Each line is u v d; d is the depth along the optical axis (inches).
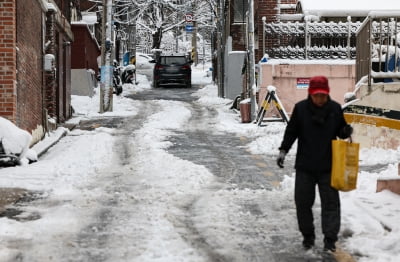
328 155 538.6
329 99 548.4
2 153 975.0
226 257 523.8
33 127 1238.9
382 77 1098.1
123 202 741.3
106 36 2046.0
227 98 2433.6
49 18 1480.1
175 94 2743.6
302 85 1616.6
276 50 1672.0
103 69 2028.8
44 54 1389.0
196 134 1449.3
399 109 1079.6
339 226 536.1
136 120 1769.2
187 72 3129.9
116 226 624.7
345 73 1603.1
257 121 1557.6
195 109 2092.8
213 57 3447.3
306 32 1632.6
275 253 537.6
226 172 959.0
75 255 526.9
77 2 2797.7
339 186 522.0
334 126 540.7
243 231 609.9
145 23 4717.0
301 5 1749.5
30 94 1213.1
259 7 1886.1
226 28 2667.3
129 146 1253.1
